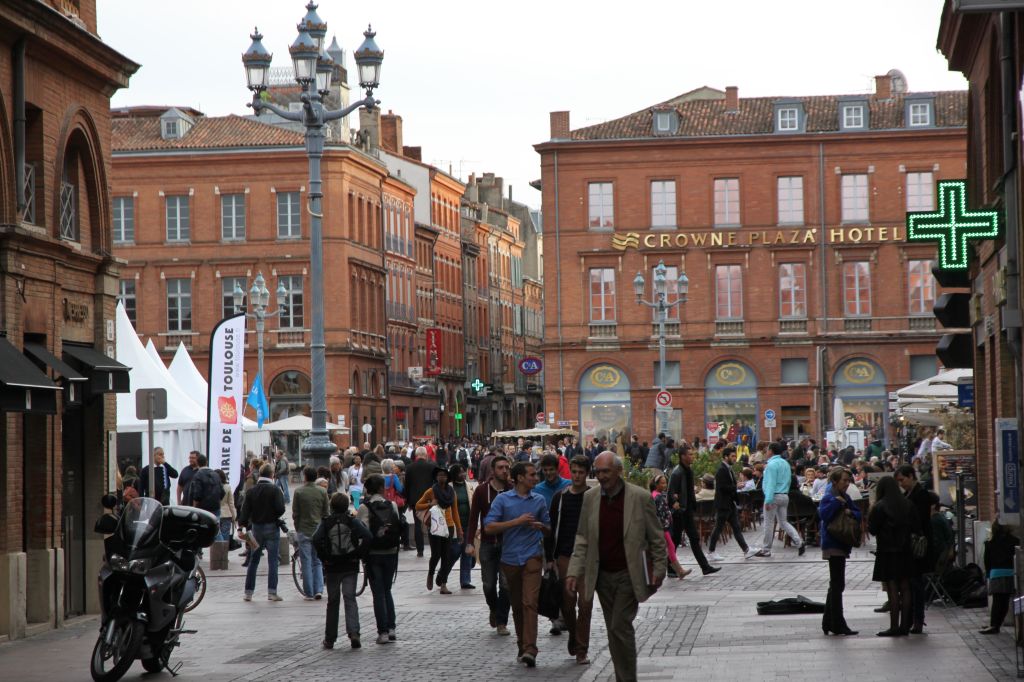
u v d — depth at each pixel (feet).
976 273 82.89
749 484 137.08
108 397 80.59
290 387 296.51
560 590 56.75
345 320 299.17
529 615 56.80
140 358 130.00
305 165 297.94
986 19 73.56
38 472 72.43
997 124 74.28
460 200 413.80
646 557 45.88
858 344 267.80
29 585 71.51
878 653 55.26
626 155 272.51
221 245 298.56
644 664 54.60
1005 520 61.67
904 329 267.39
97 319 79.97
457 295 405.39
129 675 56.34
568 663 57.06
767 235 269.85
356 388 305.94
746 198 270.67
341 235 299.17
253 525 85.61
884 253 268.62
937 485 91.66
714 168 271.49
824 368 268.00
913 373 267.59
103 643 52.70
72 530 78.59
